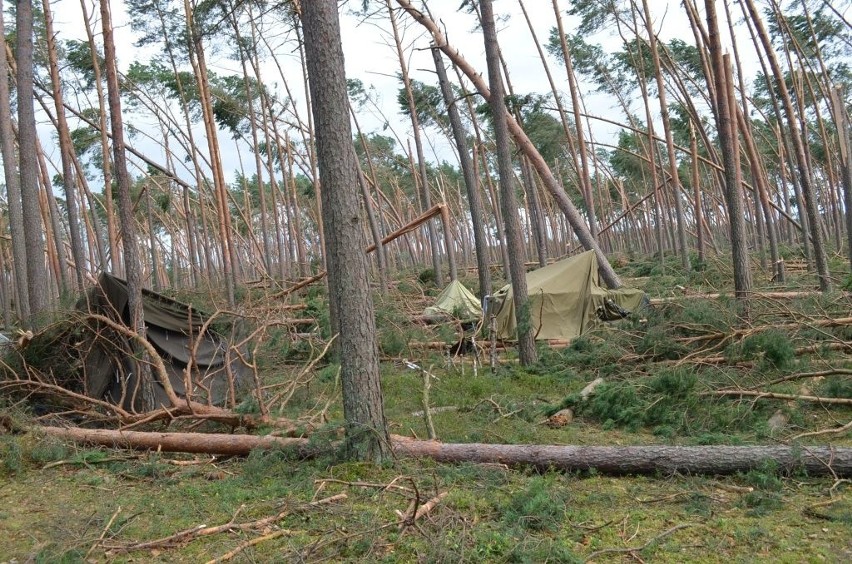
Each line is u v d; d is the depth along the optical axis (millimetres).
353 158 6570
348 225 6449
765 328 9617
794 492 5543
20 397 9062
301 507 5398
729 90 17516
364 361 6469
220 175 20766
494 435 7848
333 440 6719
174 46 20531
